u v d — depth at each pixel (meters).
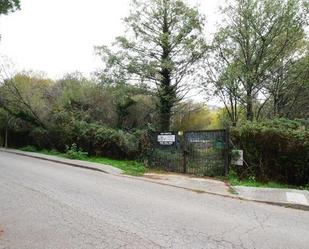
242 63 22.47
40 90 28.55
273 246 5.65
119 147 19.42
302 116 23.80
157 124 25.58
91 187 10.69
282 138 12.04
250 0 21.55
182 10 25.16
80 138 21.56
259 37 22.00
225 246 5.54
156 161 16.12
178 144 15.14
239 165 12.88
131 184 11.76
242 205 8.89
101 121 25.00
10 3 20.09
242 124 13.67
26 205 7.95
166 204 8.61
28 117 27.80
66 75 31.56
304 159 11.67
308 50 22.39
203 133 14.12
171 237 5.91
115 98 25.73
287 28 20.80
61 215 7.15
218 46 23.23
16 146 31.02
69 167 16.42
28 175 12.80
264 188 11.13
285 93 23.22
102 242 5.55
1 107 29.66
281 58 22.45
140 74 25.14
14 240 5.60
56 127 23.88
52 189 10.02
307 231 6.61
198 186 11.56
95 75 26.38
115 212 7.54
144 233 6.08
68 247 5.30
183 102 27.48
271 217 7.67
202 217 7.39
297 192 10.44
